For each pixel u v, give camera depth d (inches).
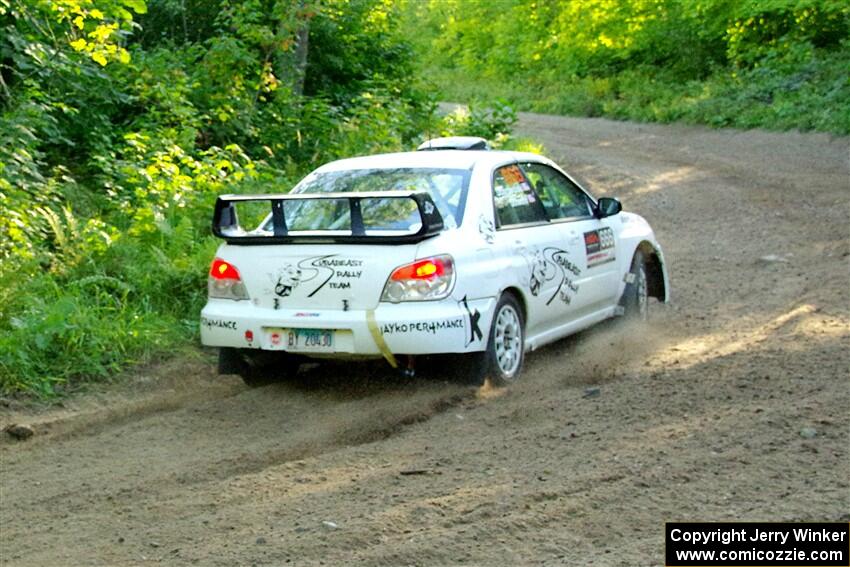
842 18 1913.1
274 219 427.5
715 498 305.9
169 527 300.2
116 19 700.7
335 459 356.2
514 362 445.7
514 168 478.9
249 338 424.8
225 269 433.7
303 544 281.0
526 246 454.3
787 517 290.0
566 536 282.0
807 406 390.3
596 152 1558.8
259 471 350.0
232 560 272.8
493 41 3284.9
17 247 551.5
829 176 1187.9
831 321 543.5
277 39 903.1
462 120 1160.2
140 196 655.1
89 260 557.0
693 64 2188.7
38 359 458.6
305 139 916.6
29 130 658.8
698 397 412.8
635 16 2332.7
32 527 306.3
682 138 1672.0
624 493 312.2
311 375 464.1
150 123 784.3
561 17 2578.7
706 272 720.3
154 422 406.9
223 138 874.1
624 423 383.6
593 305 510.0
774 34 1996.8
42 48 703.7
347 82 1160.2
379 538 283.7
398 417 400.8
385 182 457.1
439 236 417.7
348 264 413.7
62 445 387.9
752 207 1007.6
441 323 405.7
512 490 317.4
